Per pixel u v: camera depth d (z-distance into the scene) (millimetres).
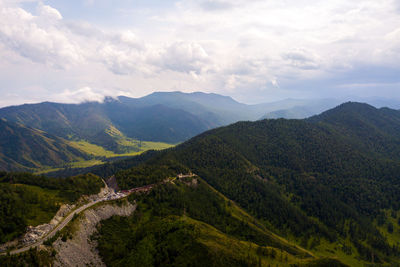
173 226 171250
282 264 159125
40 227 134000
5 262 106312
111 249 150625
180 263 143250
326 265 164625
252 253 163500
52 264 117625
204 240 160125
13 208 134625
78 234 143750
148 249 152250
